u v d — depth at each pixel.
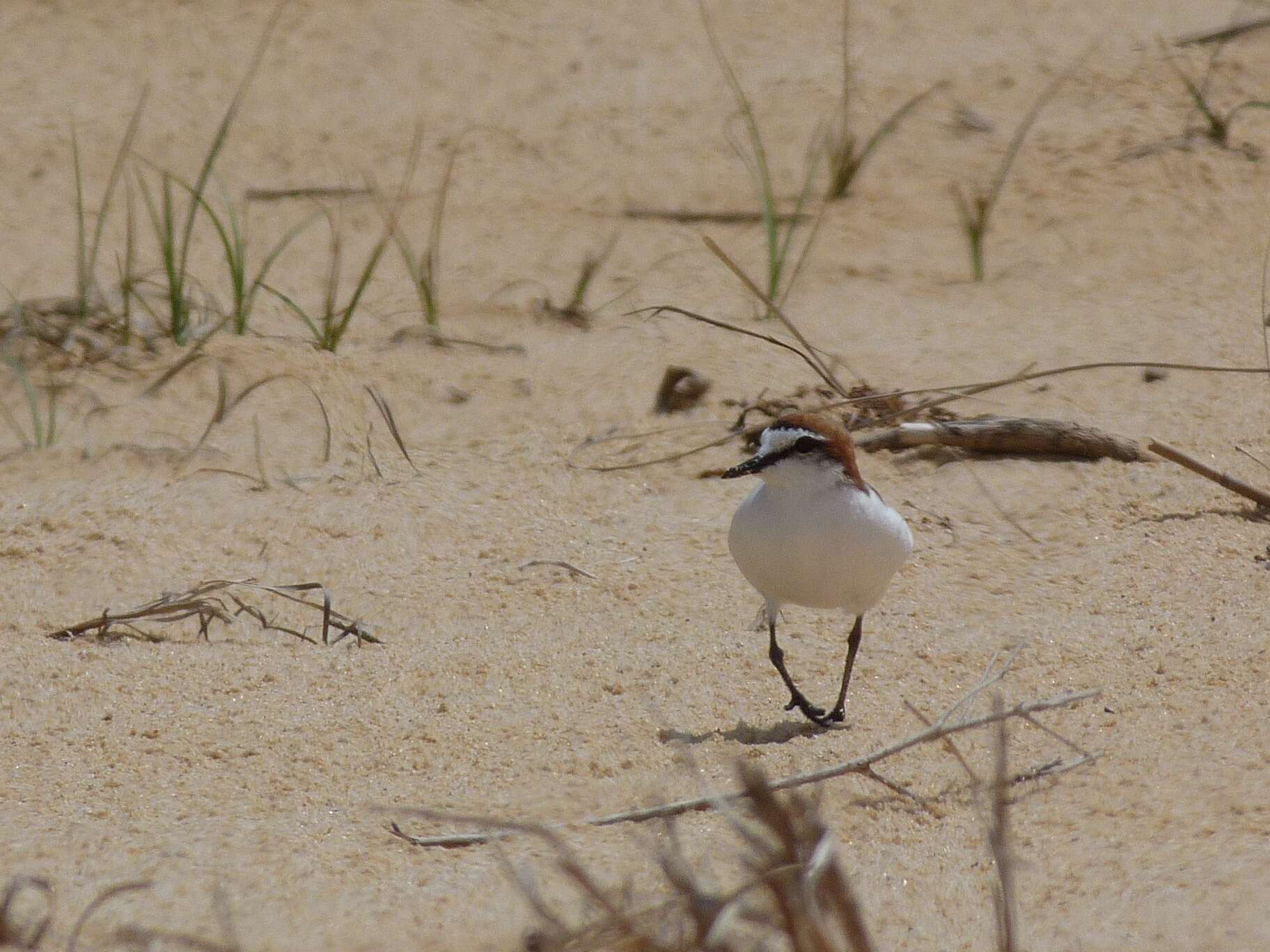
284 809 7.78
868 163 18.14
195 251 16.50
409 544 11.38
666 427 12.87
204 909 6.77
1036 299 15.05
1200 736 8.10
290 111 19.70
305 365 13.64
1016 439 12.22
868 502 8.59
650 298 15.47
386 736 8.61
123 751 8.48
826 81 20.11
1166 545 10.98
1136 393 13.13
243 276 14.59
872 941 6.45
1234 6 21.77
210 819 7.66
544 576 10.95
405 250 14.90
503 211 17.50
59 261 16.08
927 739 7.80
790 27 22.05
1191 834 7.14
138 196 17.67
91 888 6.94
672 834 6.10
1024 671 9.21
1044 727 8.23
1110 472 12.02
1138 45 20.55
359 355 14.02
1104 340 14.04
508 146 19.02
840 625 10.12
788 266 16.16
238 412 13.02
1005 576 10.76
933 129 18.72
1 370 13.55
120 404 13.12
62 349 13.88
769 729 8.72
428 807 7.78
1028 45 20.95
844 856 7.25
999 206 17.02
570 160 18.67
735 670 9.48
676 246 16.69
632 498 12.05
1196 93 17.77
